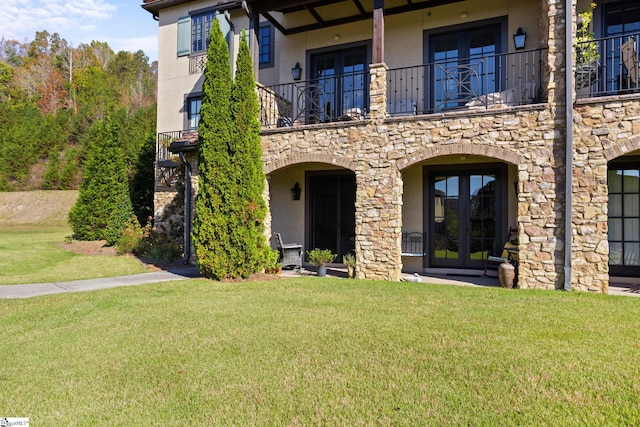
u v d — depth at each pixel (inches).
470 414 103.9
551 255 263.1
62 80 1700.3
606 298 231.9
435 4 355.9
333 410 106.7
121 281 308.2
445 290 261.6
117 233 565.0
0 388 120.4
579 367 130.9
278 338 163.8
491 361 136.7
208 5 501.7
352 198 399.9
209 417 104.0
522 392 115.0
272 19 383.9
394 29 375.6
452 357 141.2
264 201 327.6
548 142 264.8
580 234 255.4
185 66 516.1
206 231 309.6
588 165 254.4
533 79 325.4
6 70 1612.9
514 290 260.1
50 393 117.5
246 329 176.4
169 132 522.0
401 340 159.3
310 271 370.0
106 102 1496.1
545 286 263.9
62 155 1321.4
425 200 363.3
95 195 606.9
